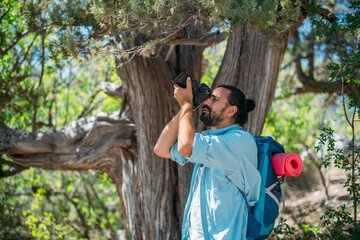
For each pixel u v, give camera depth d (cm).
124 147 580
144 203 504
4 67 624
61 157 601
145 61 470
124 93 581
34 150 596
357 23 345
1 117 674
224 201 197
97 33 348
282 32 330
